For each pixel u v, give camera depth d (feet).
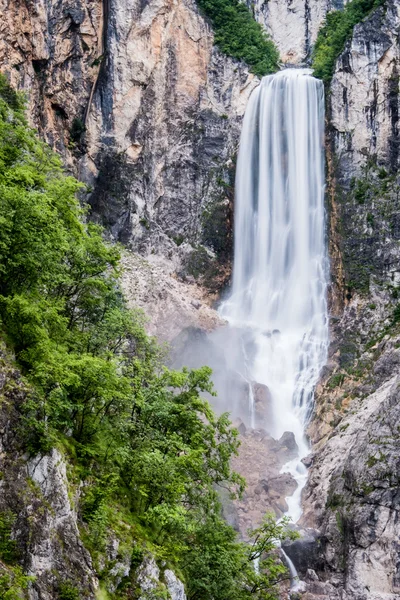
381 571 153.58
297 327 229.66
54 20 218.18
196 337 208.44
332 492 170.60
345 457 177.68
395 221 223.92
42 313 96.32
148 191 237.86
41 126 213.05
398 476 159.74
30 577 79.66
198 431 116.88
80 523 90.99
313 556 159.74
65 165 219.20
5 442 84.33
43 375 89.45
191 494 112.78
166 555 100.37
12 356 91.20
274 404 209.46
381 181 230.27
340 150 236.43
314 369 216.54
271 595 115.34
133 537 96.58
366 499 160.66
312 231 237.45
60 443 93.25
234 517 162.50
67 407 92.79
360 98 236.43
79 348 107.96
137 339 122.62
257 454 187.73
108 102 233.35
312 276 233.55
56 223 104.47
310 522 168.66
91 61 230.68
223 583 105.91
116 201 230.48
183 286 230.48
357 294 220.84
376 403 188.65
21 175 104.68
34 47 209.56
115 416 107.65
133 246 230.48
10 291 97.81
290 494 179.01
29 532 82.33
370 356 206.90
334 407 201.26
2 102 134.62
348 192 232.53
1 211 95.76
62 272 108.58
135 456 105.19
